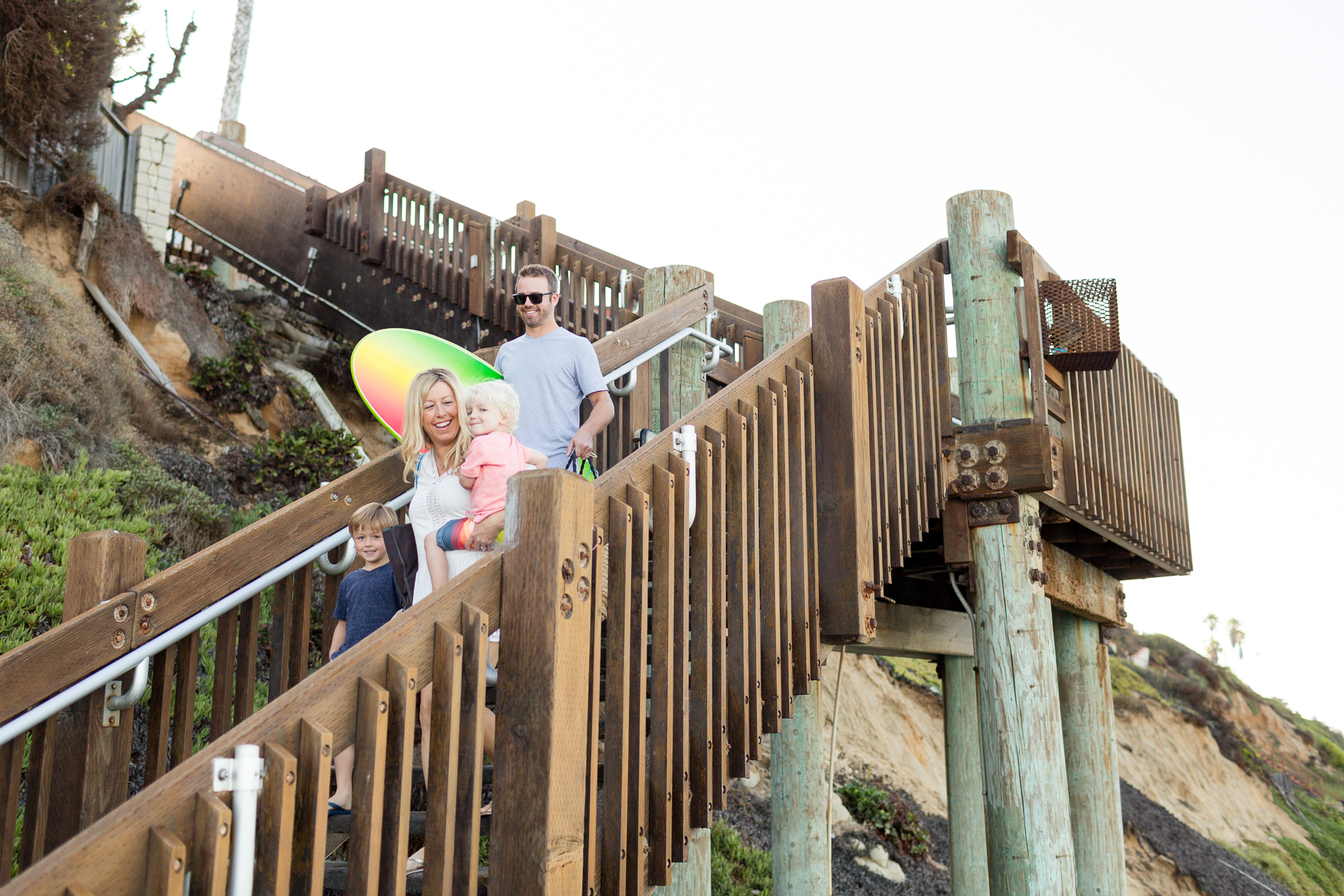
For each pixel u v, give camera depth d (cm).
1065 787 481
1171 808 2378
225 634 337
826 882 574
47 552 630
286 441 930
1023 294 532
